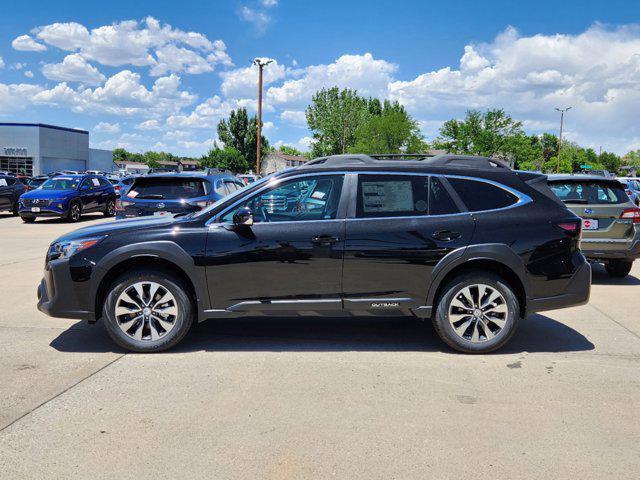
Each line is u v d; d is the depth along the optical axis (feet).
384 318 19.94
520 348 16.38
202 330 18.15
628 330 18.52
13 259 33.53
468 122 267.39
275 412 11.68
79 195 63.98
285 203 15.85
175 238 15.49
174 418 11.37
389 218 15.65
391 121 262.47
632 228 26.94
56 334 17.60
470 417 11.48
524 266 15.49
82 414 11.56
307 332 17.97
